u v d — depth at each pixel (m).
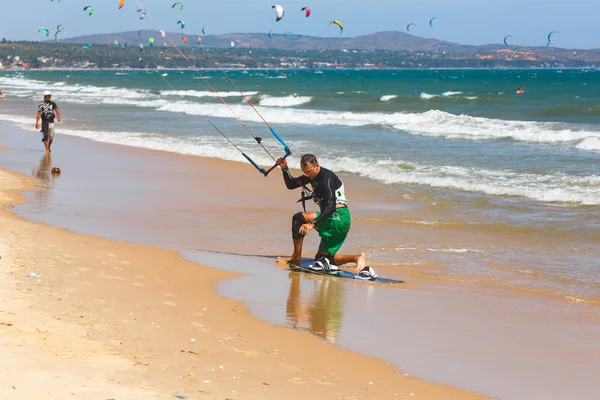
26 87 85.38
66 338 5.96
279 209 14.20
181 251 10.41
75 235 10.96
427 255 10.83
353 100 53.94
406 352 6.59
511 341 7.00
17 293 7.20
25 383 4.86
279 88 82.44
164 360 5.75
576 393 5.75
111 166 20.27
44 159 21.39
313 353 6.43
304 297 8.33
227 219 13.16
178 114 39.88
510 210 14.09
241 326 7.06
